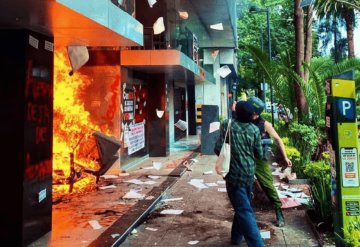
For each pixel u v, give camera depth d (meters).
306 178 8.46
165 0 11.88
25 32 4.59
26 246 4.62
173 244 5.02
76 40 5.43
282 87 12.35
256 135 4.51
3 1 3.52
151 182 8.71
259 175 5.66
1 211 4.56
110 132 10.00
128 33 5.22
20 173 4.56
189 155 13.54
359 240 3.94
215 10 14.40
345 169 4.31
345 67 10.73
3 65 4.60
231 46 23.56
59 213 6.19
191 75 14.53
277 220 5.64
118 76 10.05
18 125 4.57
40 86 4.97
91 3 4.10
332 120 4.38
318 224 5.33
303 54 11.58
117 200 7.03
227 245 4.96
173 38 12.93
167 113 13.39
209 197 7.50
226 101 31.78
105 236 5.08
